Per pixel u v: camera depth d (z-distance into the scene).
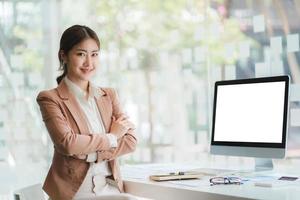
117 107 2.32
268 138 2.16
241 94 2.31
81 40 2.12
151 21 3.08
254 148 2.21
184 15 2.90
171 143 2.98
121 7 3.21
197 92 2.84
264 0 2.50
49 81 3.29
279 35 2.45
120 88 3.20
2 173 3.20
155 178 2.07
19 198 1.94
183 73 2.91
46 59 3.30
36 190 2.08
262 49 2.52
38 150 3.23
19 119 3.22
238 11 2.62
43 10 3.30
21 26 3.25
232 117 2.33
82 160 2.06
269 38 2.49
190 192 1.80
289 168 2.37
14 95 3.22
